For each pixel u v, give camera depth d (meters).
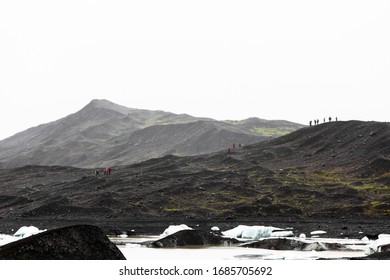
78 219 76.50
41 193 105.12
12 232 60.81
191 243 42.16
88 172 143.62
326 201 84.12
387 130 128.62
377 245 33.47
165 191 95.06
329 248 38.28
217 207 83.69
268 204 82.81
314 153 130.50
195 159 143.62
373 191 87.81
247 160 130.88
